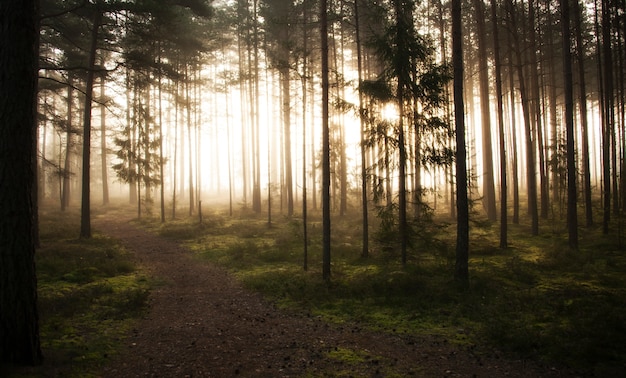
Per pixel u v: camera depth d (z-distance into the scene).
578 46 22.62
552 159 25.08
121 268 13.79
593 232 19.42
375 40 13.23
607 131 24.11
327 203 12.52
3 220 5.59
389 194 16.77
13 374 5.28
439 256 14.69
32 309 5.80
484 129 27.67
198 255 17.08
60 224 24.05
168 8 17.95
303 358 6.84
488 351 7.11
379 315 9.22
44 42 22.48
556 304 9.23
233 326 8.55
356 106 13.05
